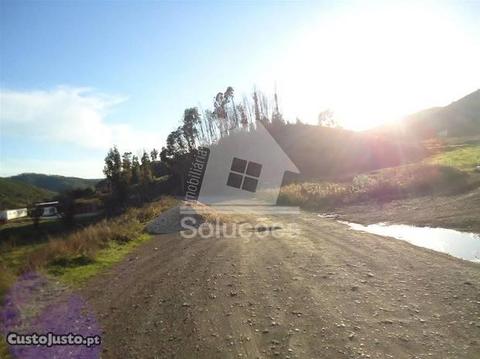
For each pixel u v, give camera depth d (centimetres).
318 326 529
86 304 701
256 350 474
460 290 625
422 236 1113
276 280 782
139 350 499
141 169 6488
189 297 709
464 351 428
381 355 433
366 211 1788
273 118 8562
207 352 479
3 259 1217
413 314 544
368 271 786
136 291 772
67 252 1155
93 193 6600
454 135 8856
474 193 1641
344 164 5616
